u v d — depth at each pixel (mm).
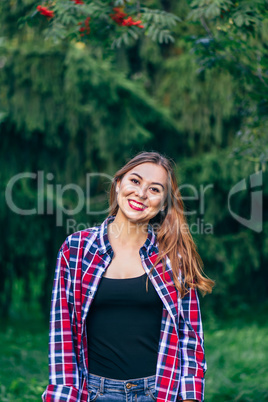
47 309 7879
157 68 8453
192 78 7961
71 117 7086
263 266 8570
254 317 8062
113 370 1900
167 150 8156
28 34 6918
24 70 6859
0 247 7234
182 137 8203
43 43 6926
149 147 7988
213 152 8094
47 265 7512
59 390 1836
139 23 3471
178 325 1983
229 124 8086
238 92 4047
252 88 3848
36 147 7320
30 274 7773
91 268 1956
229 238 7938
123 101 7297
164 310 1960
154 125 7988
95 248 1982
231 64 3693
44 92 6961
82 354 1906
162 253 2004
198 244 7727
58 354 1881
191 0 3344
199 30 5559
